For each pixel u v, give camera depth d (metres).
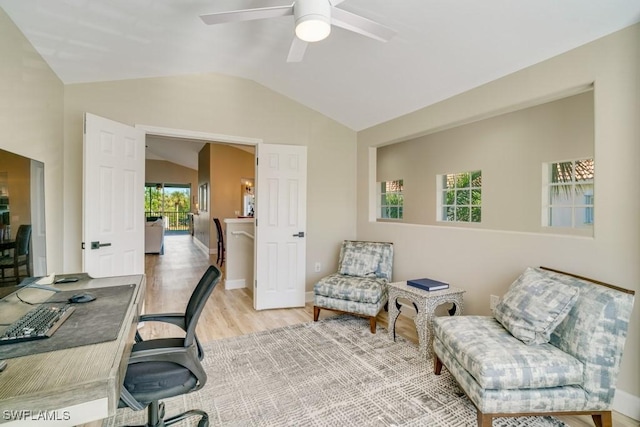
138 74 3.11
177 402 1.97
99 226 2.69
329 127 4.25
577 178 3.88
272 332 3.08
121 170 2.92
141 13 2.17
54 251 2.64
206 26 2.43
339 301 3.25
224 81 3.59
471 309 2.85
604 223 1.97
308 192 4.14
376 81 3.13
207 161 8.75
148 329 3.17
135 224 3.09
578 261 2.10
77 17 2.10
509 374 1.62
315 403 1.97
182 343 1.54
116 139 2.87
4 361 0.97
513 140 4.48
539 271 2.15
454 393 2.07
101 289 1.81
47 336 1.15
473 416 1.84
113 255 2.83
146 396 1.36
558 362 1.66
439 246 3.18
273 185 3.80
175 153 10.85
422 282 2.79
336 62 2.97
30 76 2.19
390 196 6.87
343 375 2.29
